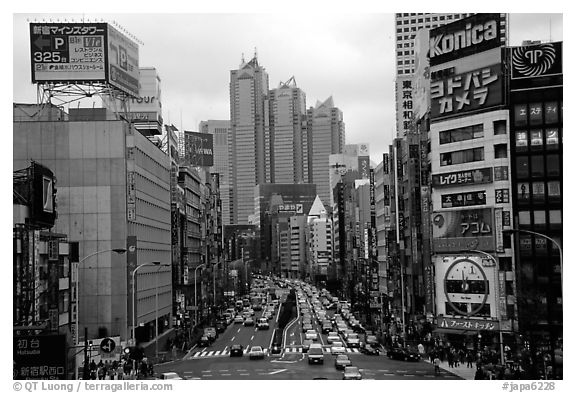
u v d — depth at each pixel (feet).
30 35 325.83
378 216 547.49
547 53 322.14
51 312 237.86
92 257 323.57
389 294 466.70
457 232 333.83
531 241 314.96
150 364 238.68
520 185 320.50
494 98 328.08
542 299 303.48
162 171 417.49
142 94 460.14
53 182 249.75
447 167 341.62
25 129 325.83
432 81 350.23
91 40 327.26
